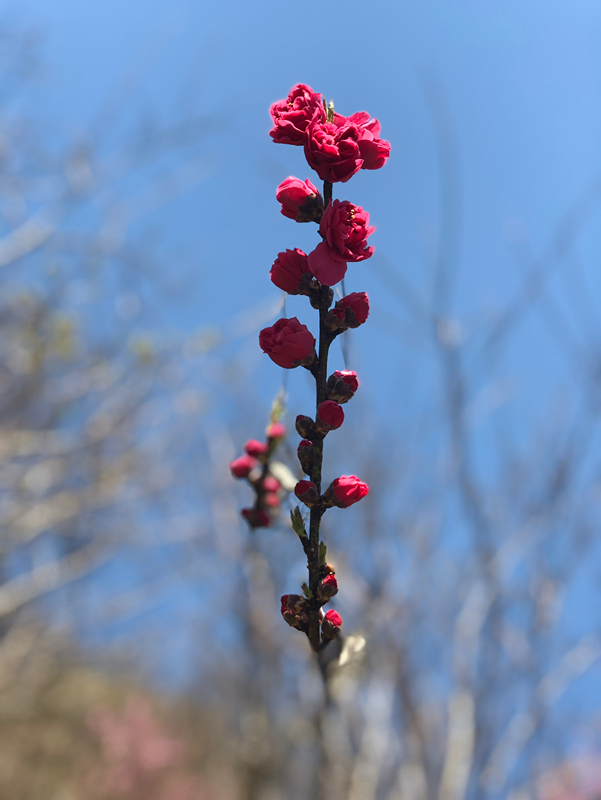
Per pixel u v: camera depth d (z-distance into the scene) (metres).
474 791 0.92
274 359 0.43
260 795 1.27
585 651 1.01
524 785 0.95
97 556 1.45
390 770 0.99
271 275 0.43
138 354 1.45
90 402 1.61
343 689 0.88
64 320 1.49
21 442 1.39
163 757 2.15
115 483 1.45
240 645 1.36
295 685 1.25
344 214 0.41
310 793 1.14
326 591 0.44
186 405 1.55
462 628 1.04
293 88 0.43
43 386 1.50
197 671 1.93
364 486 0.43
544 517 1.03
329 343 0.43
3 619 1.57
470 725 0.97
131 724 2.22
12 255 1.38
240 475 0.58
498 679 0.98
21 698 1.60
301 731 1.15
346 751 1.06
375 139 0.43
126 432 1.51
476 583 1.07
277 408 0.59
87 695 2.24
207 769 2.11
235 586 1.31
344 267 0.41
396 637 0.98
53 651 1.63
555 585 1.00
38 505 1.41
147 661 2.29
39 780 2.03
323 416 0.42
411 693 0.96
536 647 0.99
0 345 1.51
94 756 2.16
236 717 1.44
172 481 1.52
